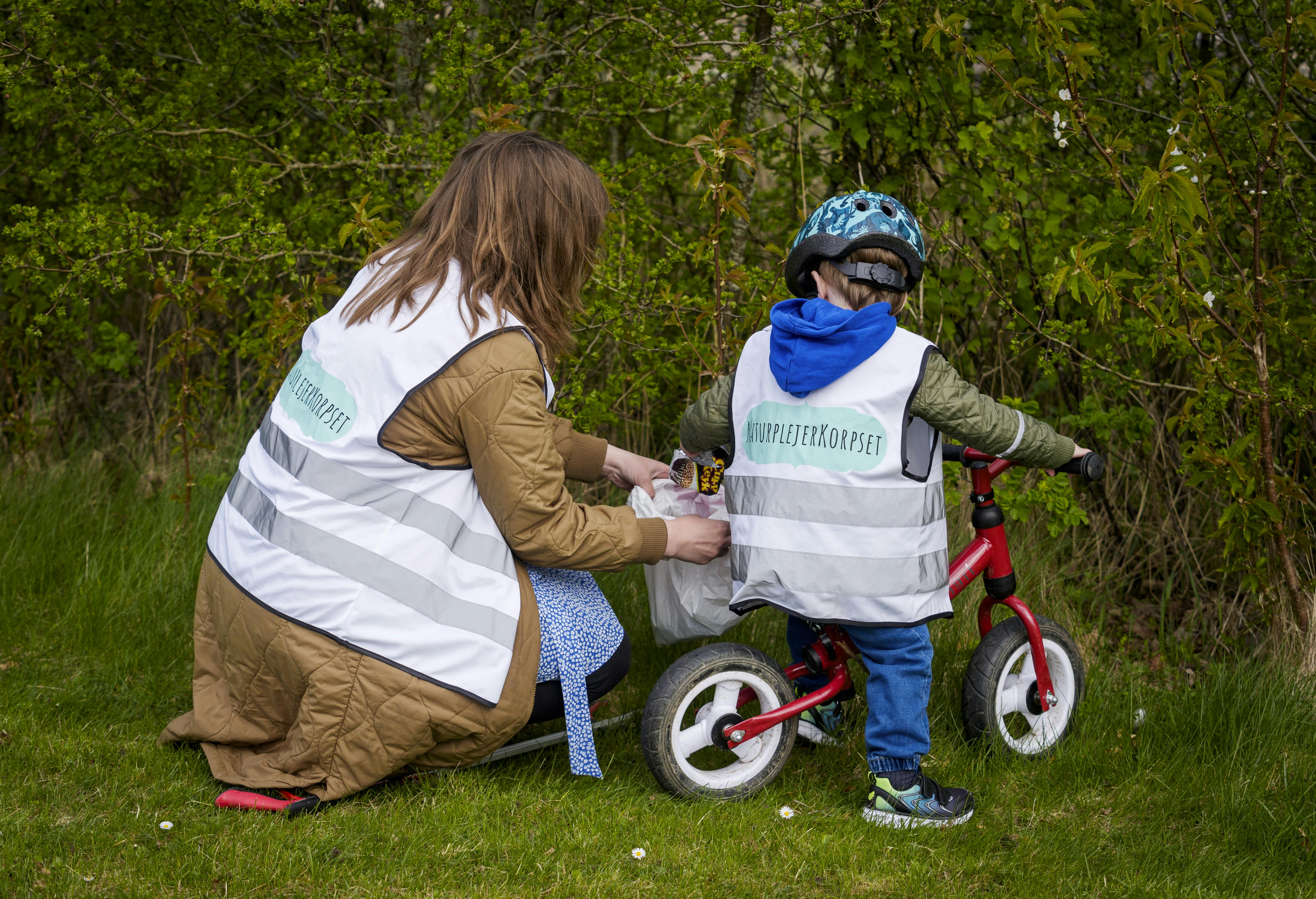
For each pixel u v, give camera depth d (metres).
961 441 2.36
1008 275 3.90
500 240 2.30
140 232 3.72
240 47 3.95
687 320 3.84
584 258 2.43
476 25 3.74
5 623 3.36
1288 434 3.59
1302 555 3.46
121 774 2.51
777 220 4.08
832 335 2.24
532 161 2.35
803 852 2.36
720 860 2.30
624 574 3.67
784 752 2.61
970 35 3.74
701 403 2.57
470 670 2.28
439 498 2.28
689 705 2.99
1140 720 3.00
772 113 4.16
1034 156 3.62
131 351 4.53
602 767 2.73
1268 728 2.92
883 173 4.02
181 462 4.52
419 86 4.21
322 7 3.78
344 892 2.12
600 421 3.81
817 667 2.66
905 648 2.41
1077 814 2.62
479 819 2.39
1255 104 3.45
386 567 2.24
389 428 2.23
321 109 4.24
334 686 2.26
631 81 3.74
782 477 2.33
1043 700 2.79
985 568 2.75
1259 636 3.50
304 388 2.38
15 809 2.34
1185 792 2.69
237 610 2.35
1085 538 4.09
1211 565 3.95
